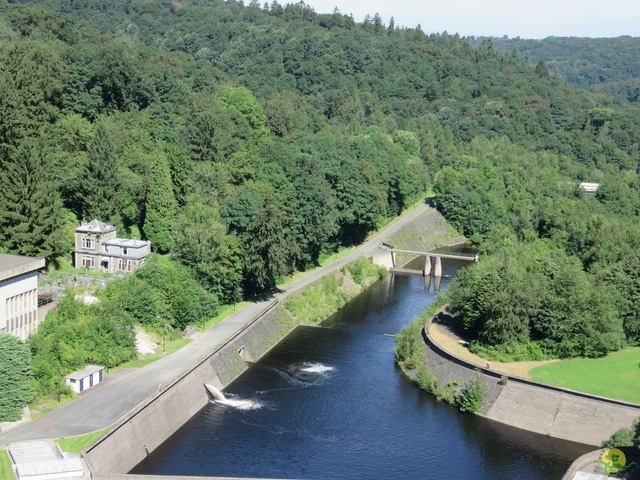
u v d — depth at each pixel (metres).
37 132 183.12
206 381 139.50
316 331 181.25
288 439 124.94
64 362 127.75
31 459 101.69
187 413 130.12
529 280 158.25
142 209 188.50
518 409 136.75
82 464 102.62
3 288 128.25
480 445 127.06
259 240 176.12
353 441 125.88
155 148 198.12
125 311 150.12
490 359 151.50
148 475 105.25
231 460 116.69
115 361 136.00
